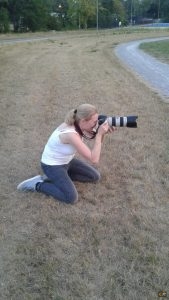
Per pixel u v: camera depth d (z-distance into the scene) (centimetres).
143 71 1311
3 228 375
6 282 310
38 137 620
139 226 371
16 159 532
